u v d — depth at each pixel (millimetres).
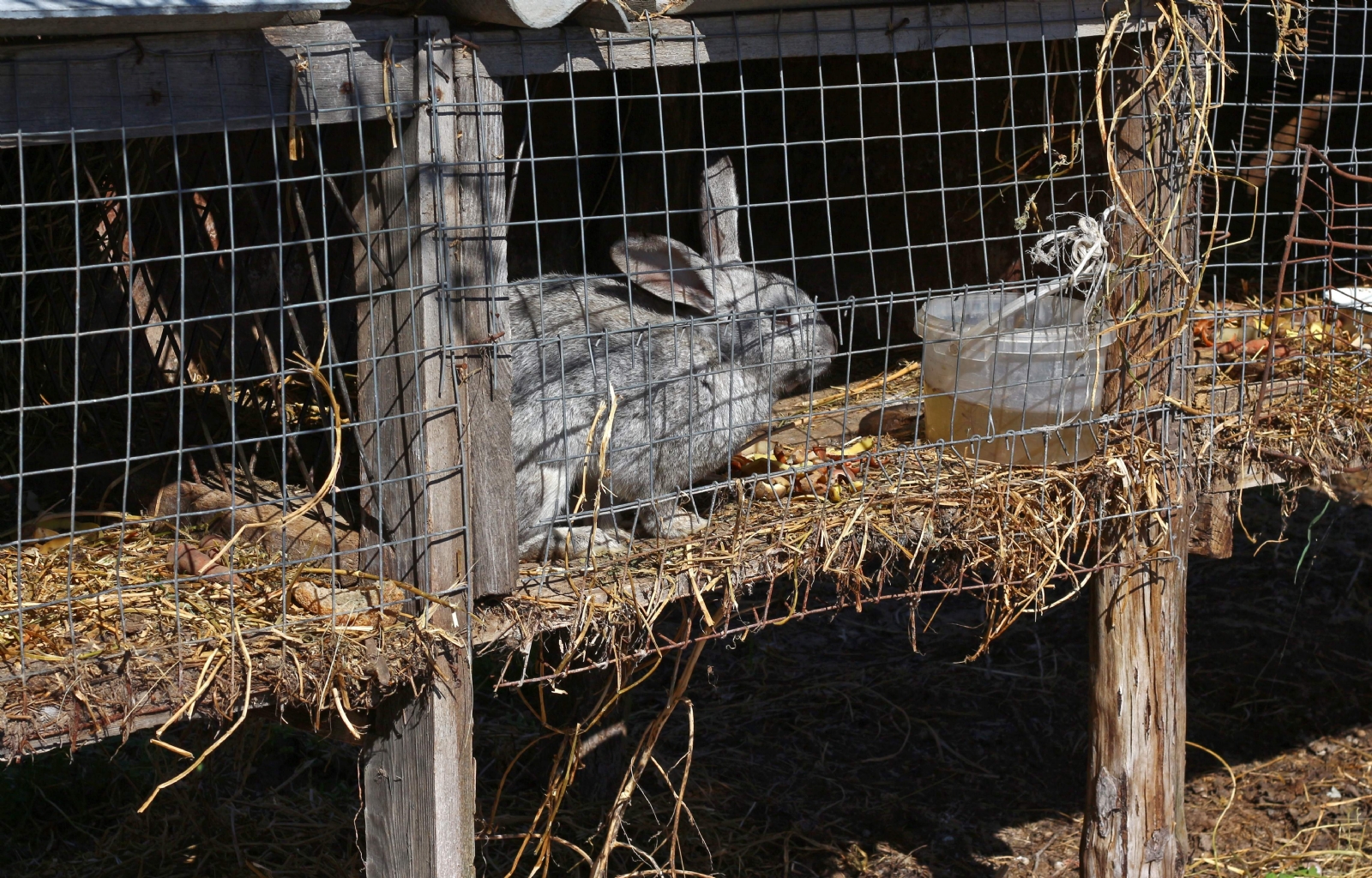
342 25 2789
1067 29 3801
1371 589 8219
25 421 4418
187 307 4719
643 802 6137
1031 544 3908
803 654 7742
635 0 3092
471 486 3137
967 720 7031
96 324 4645
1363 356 4602
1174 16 3814
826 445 4504
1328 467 4469
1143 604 4500
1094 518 4090
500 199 3033
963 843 5984
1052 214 4156
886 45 3527
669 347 4035
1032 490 3945
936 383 4273
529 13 2814
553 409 3791
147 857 5586
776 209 5797
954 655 7715
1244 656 7551
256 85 2730
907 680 7438
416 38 2859
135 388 4598
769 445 4359
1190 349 4191
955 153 5242
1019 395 4035
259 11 2416
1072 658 7613
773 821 6125
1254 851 5824
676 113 5434
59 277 4465
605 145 5672
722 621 3789
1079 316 4371
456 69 2920
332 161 4047
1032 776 6539
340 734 3283
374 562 3209
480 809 5992
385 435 3115
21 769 5969
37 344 4531
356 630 3018
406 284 2980
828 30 3438
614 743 6070
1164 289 4043
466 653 3176
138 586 3047
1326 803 6176
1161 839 4754
